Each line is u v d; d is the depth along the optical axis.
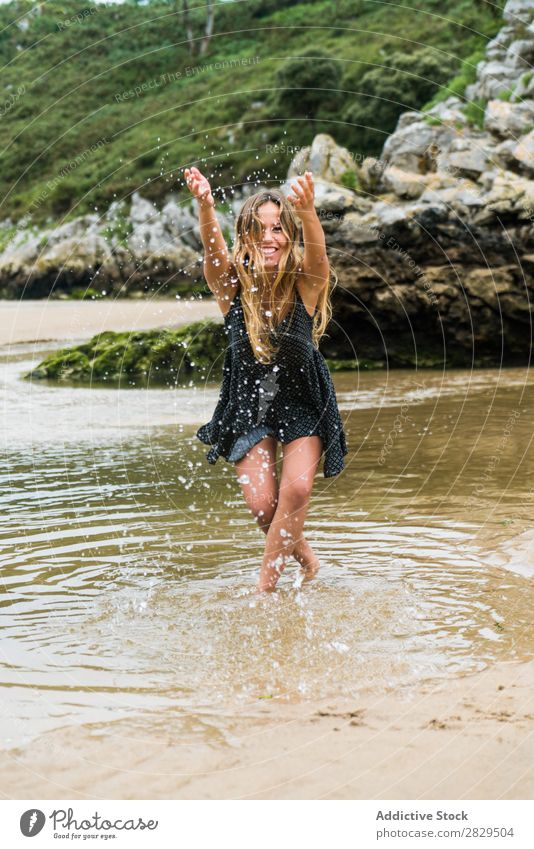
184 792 2.10
